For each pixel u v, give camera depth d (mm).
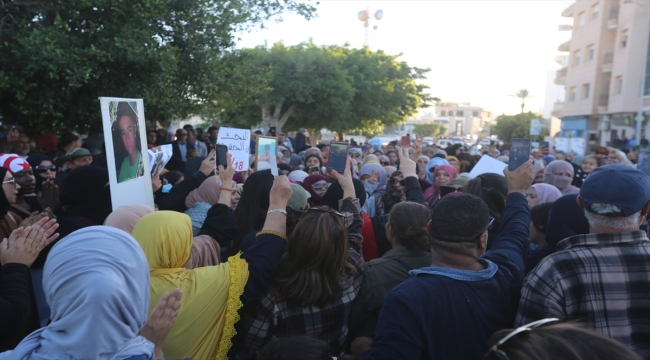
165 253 2236
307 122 27188
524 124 63469
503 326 2078
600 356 1042
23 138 7422
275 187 2609
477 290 2037
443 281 2033
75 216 3309
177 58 8867
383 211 5145
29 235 2289
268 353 1975
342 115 25578
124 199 3125
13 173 3881
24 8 8242
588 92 34750
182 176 5441
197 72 9797
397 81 29688
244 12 10281
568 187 6262
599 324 1911
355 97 27375
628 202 1947
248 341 2439
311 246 2377
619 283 1929
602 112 32531
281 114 26562
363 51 30188
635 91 29312
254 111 26203
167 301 1801
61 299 1475
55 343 1470
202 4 9492
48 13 8383
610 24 32125
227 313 2268
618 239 1988
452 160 8609
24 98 7816
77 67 7699
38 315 2889
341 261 2438
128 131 3217
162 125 15570
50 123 8750
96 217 3334
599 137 34281
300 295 2361
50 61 7457
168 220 2270
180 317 2182
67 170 5926
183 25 9273
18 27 7980
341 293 2537
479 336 1988
